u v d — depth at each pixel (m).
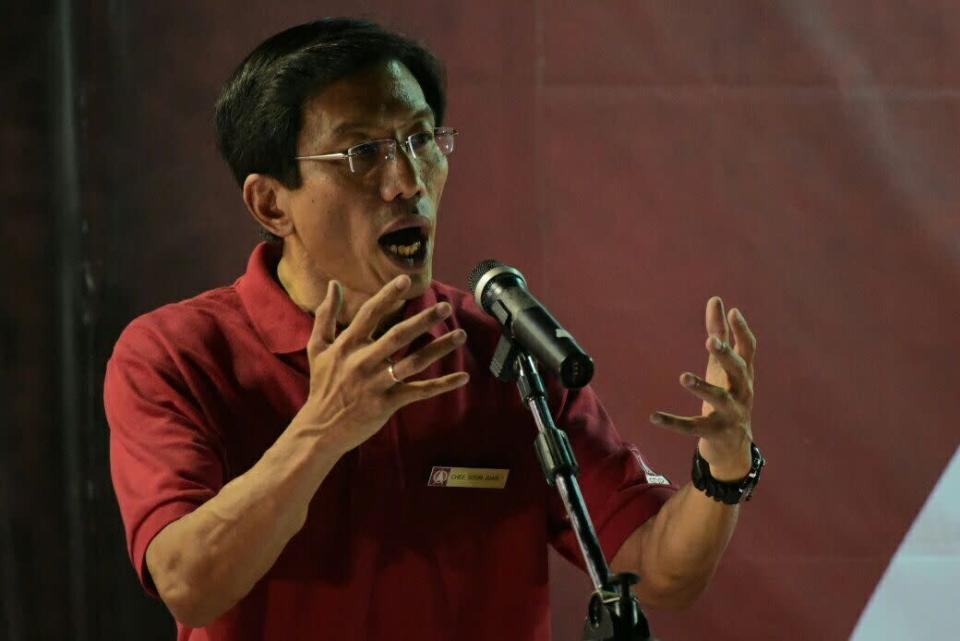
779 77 11.13
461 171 11.01
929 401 11.09
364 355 5.24
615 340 11.05
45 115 10.58
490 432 6.88
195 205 10.80
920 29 11.16
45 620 10.51
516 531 6.82
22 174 10.54
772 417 11.06
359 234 6.45
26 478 10.50
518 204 11.03
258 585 6.42
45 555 10.52
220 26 10.83
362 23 6.66
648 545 6.79
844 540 11.06
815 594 11.02
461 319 7.17
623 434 11.02
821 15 11.14
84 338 10.65
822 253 11.11
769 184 11.11
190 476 6.12
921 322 11.12
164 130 10.79
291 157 6.53
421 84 6.84
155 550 5.88
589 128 11.09
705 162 11.10
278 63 6.50
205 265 10.81
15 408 10.51
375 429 5.45
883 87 11.14
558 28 11.09
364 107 6.40
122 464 6.35
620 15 11.10
